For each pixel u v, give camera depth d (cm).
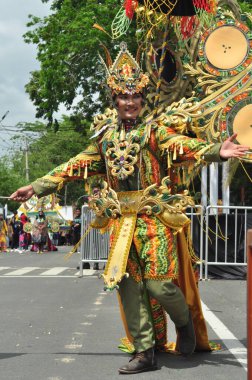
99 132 508
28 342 601
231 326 682
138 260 486
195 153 469
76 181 557
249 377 304
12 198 514
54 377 472
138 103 501
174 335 632
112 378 466
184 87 561
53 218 4297
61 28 2452
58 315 760
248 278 304
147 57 548
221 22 570
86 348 573
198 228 1198
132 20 574
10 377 473
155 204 484
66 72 2409
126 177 490
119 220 493
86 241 1271
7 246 3369
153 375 472
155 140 489
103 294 964
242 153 459
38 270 1459
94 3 2272
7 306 836
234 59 566
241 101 562
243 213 1204
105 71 515
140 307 482
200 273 1183
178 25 562
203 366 498
